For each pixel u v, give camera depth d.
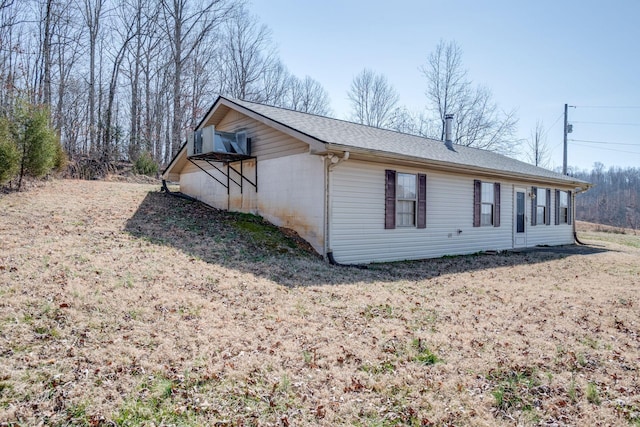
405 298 6.02
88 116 23.23
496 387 3.42
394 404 3.09
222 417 2.79
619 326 5.13
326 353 3.88
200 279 5.95
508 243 13.75
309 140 8.25
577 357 4.07
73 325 3.94
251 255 7.98
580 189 17.47
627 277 8.70
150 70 25.42
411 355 3.95
